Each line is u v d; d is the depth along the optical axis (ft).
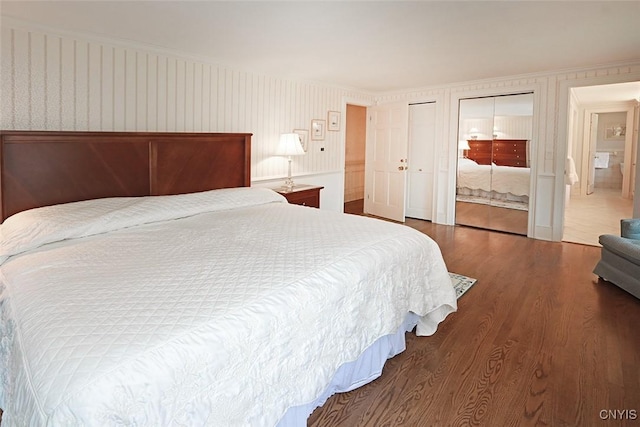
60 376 3.39
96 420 3.21
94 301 4.50
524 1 7.93
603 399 5.97
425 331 8.08
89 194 9.63
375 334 6.39
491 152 17.58
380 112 20.98
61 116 9.58
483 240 16.12
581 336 7.96
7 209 8.40
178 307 4.39
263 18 8.84
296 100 16.14
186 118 12.17
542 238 16.31
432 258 8.07
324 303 5.39
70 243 7.09
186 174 11.71
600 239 11.28
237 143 13.23
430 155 19.79
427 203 20.22
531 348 7.50
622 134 30.32
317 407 5.82
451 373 6.72
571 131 22.72
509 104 16.76
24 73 8.96
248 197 11.26
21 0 7.72
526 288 10.68
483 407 5.82
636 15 8.74
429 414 5.68
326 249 6.56
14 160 8.43
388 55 12.28
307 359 5.10
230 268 5.59
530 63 13.61
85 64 9.89
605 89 20.07
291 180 15.26
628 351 7.36
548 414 5.65
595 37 10.46
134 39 10.42
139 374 3.51
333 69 14.38
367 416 5.65
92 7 8.13
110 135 9.87
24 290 4.97
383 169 21.11
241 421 4.25
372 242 7.11
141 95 11.02
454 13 8.60
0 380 4.74
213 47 11.27
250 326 4.38
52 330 3.93
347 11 8.46
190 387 3.81
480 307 9.44
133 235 7.57
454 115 18.42
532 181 16.35
